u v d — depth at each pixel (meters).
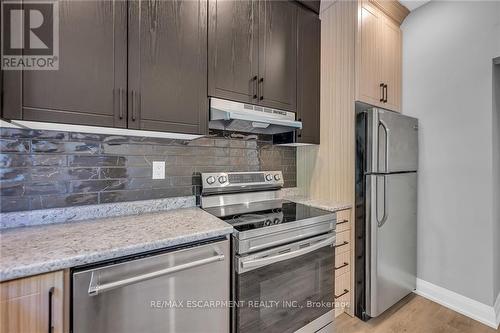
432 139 2.11
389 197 1.88
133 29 1.18
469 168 1.90
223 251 1.19
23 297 0.76
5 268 0.73
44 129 1.22
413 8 2.21
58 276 0.82
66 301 0.83
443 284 2.06
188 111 1.36
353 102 1.90
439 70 2.06
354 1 1.90
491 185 1.79
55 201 1.27
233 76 1.54
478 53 1.85
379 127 1.80
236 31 1.56
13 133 1.17
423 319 1.87
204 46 1.42
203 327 1.13
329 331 1.68
